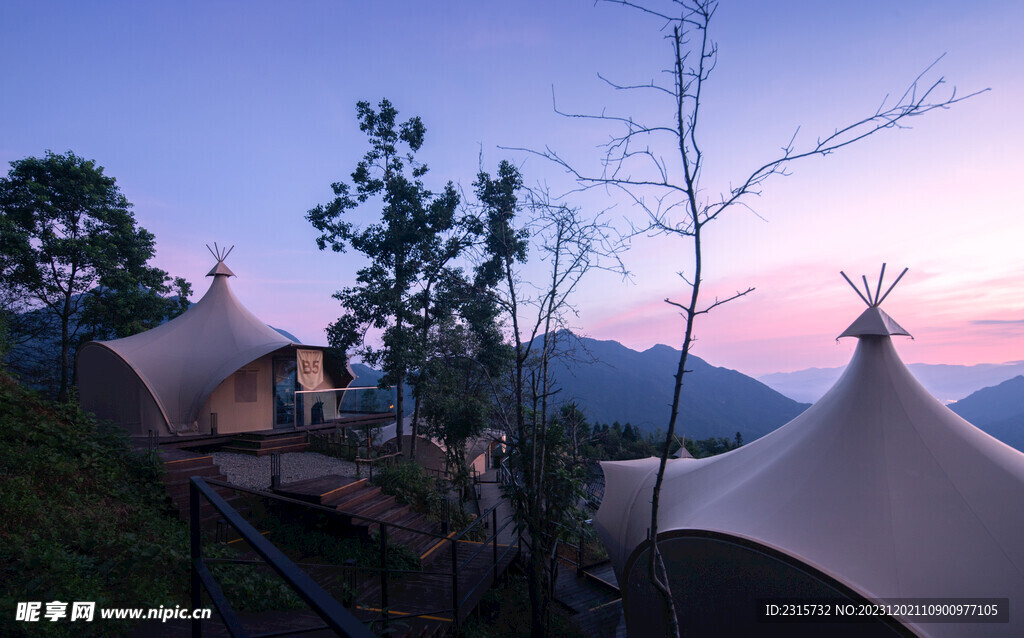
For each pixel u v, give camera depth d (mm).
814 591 5957
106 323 21891
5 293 19734
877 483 7113
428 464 25750
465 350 21062
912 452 7383
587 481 8148
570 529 7551
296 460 14852
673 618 3854
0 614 3615
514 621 8461
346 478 11680
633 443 31297
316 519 9703
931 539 6359
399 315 19391
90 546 5348
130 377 15094
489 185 7105
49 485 6586
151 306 22375
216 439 15641
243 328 18047
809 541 6617
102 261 20531
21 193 19641
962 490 6848
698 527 7328
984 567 5992
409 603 7586
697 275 3664
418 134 20719
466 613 7672
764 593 6340
